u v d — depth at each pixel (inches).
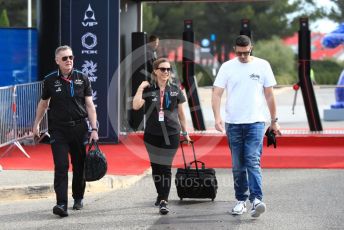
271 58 3029.0
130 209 691.4
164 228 606.5
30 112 1034.1
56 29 1131.3
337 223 622.2
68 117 658.8
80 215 664.4
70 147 676.1
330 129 1290.6
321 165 952.9
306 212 669.3
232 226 611.5
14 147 1079.6
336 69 2608.3
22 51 1163.3
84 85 668.1
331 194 759.1
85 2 1112.8
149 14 2962.6
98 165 663.1
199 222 629.0
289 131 1221.7
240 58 637.9
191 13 3159.5
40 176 834.2
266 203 713.6
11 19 1893.5
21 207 709.3
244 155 644.7
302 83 1216.8
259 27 3134.8
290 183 827.4
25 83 1108.5
